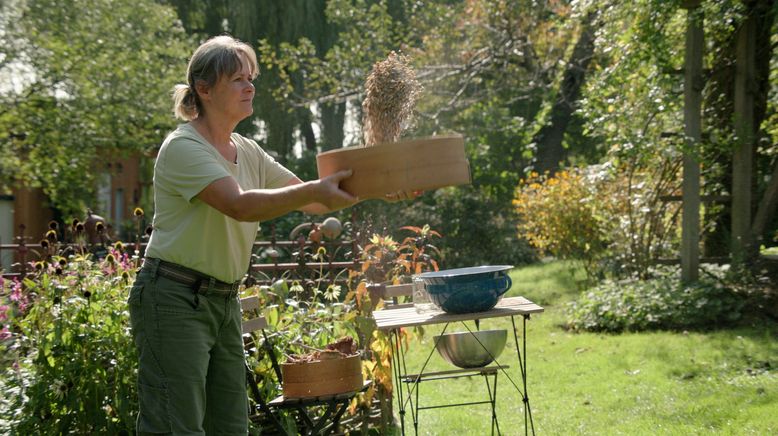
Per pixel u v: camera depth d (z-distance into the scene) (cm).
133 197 2181
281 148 2175
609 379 618
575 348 754
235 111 288
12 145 1686
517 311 380
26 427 387
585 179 1024
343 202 255
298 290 528
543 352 752
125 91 1742
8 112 1614
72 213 1847
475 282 376
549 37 1644
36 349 422
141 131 1847
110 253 480
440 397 593
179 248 278
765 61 916
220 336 296
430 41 1705
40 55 1612
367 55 1695
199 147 275
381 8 1706
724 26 848
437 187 255
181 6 2280
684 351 680
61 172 1753
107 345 410
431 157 253
